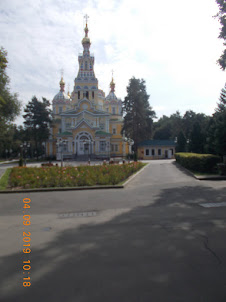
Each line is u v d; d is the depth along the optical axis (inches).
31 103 2135.8
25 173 635.5
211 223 243.9
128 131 2064.5
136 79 2034.9
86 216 285.9
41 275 147.6
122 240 202.2
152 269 151.4
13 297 127.0
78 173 615.2
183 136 1825.8
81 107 2169.0
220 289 129.6
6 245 198.8
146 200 369.1
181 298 122.4
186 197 380.8
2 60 858.8
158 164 1217.4
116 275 145.0
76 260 166.4
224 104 1296.8
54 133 2352.4
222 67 600.4
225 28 565.3
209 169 713.6
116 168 709.9
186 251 177.3
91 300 122.1
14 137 3169.3
